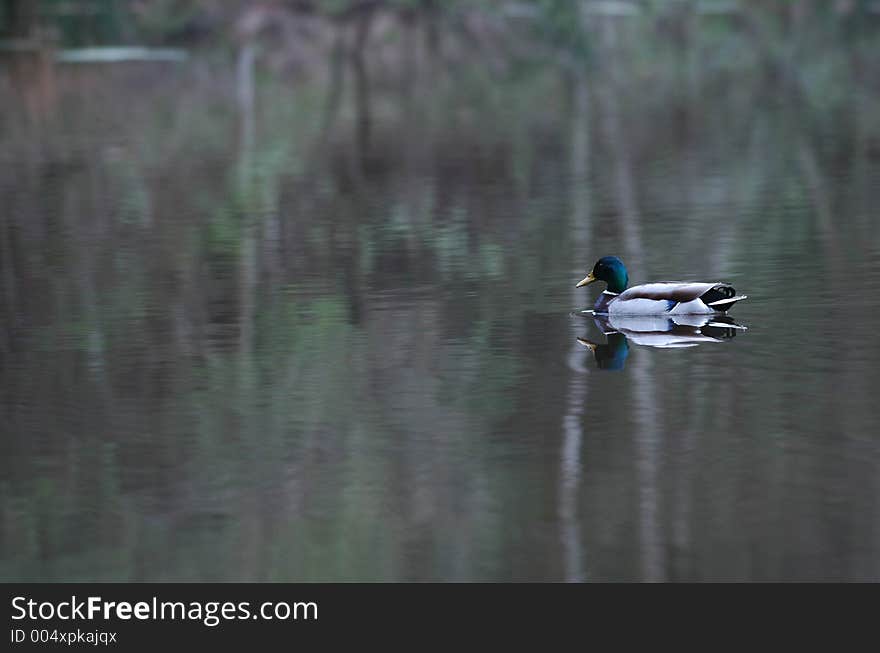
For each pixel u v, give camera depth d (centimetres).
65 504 1027
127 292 1725
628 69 4931
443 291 1681
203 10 5531
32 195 2531
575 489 1025
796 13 6291
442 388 1272
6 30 5453
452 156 2948
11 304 1675
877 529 946
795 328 1449
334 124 3556
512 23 5650
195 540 967
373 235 2077
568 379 1286
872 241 1928
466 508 1001
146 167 2861
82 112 3847
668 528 957
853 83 4288
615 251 1912
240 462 1102
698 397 1221
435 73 4888
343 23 5581
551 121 3538
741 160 2817
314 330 1504
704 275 1738
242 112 3841
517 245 1973
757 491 1009
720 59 5162
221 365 1373
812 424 1142
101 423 1201
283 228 2159
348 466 1085
